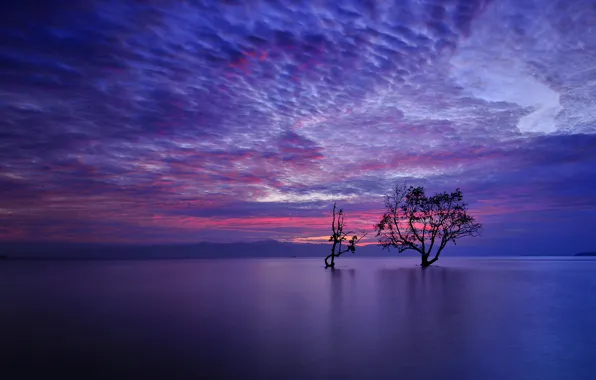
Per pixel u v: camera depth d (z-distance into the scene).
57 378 7.79
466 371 8.14
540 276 35.12
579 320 13.51
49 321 13.67
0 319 14.06
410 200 50.16
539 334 11.34
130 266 66.44
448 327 12.38
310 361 8.80
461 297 19.62
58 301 18.91
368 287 24.69
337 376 7.84
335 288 24.27
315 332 11.70
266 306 16.88
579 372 8.07
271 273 41.62
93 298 20.05
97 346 10.21
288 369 8.26
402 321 13.36
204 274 40.78
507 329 12.04
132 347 10.07
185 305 17.28
